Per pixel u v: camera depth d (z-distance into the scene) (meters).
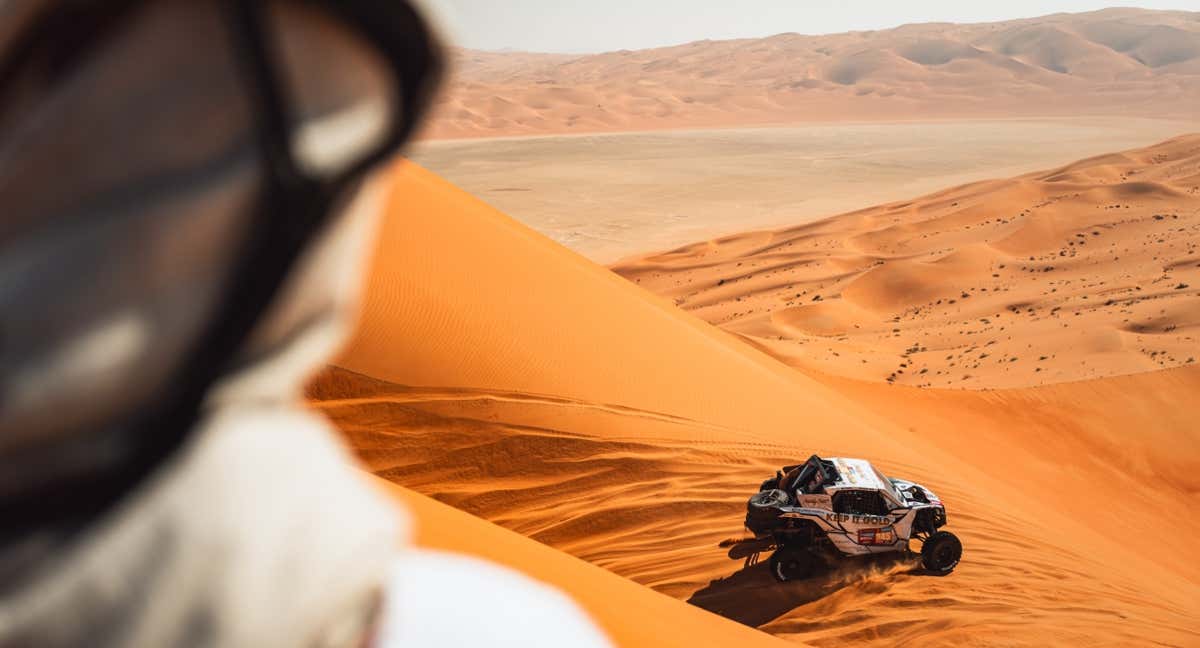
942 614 13.73
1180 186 88.19
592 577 4.38
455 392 15.36
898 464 18.84
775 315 62.91
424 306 16.12
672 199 137.88
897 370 47.72
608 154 184.75
